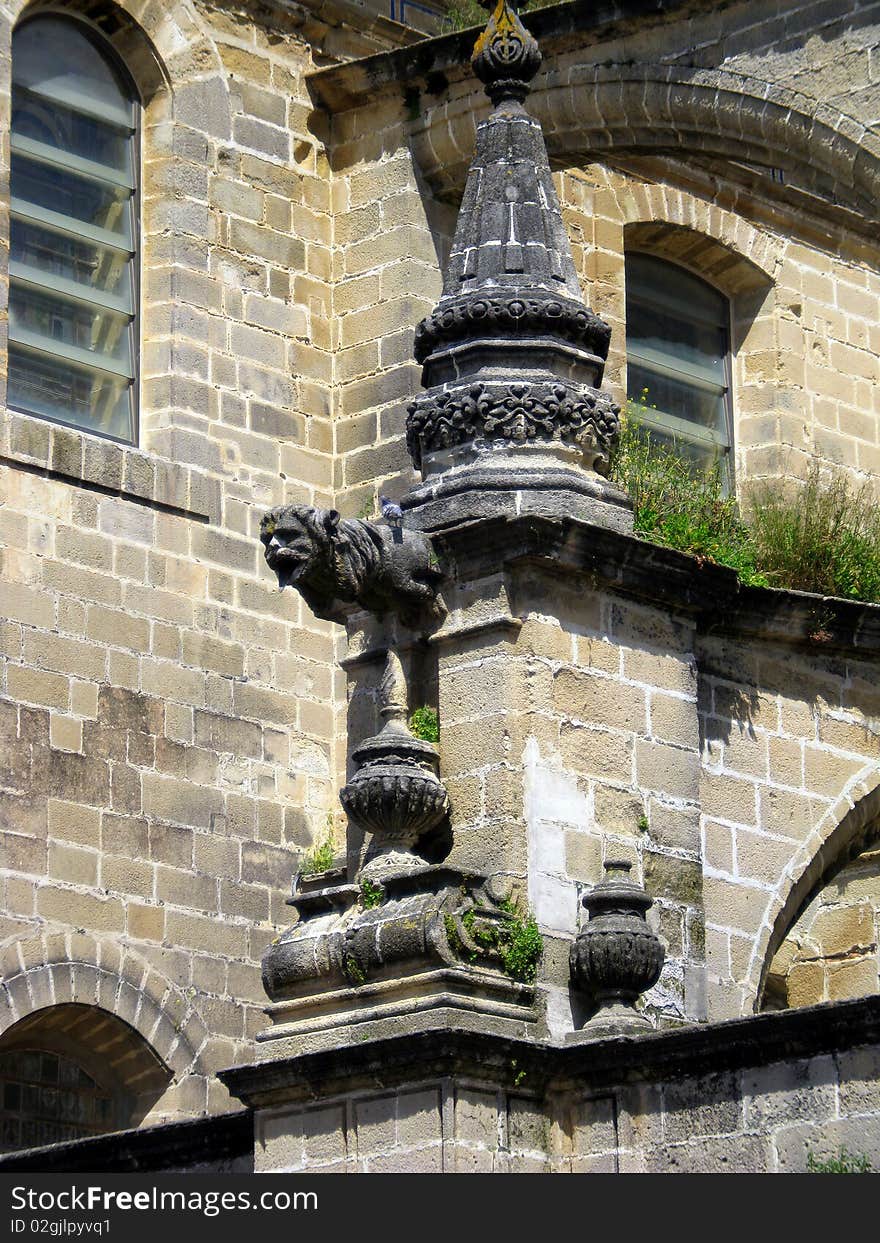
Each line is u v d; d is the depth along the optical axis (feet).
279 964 59.21
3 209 89.66
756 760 67.51
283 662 92.38
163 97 95.20
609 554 61.77
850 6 84.84
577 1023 58.85
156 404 92.58
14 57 92.38
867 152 84.64
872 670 70.49
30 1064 85.66
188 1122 61.87
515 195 65.05
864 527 79.46
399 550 61.41
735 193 105.91
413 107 97.40
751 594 67.00
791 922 68.64
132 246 94.12
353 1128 57.47
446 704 61.16
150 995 86.38
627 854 61.16
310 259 97.55
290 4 98.12
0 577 86.07
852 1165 53.62
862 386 108.78
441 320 63.72
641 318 104.78
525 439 62.49
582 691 61.36
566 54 89.66
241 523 92.84
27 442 87.76
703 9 87.81
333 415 96.84
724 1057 55.67
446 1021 56.59
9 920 83.76
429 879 58.39
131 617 88.99
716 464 100.12
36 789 85.25
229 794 89.81
